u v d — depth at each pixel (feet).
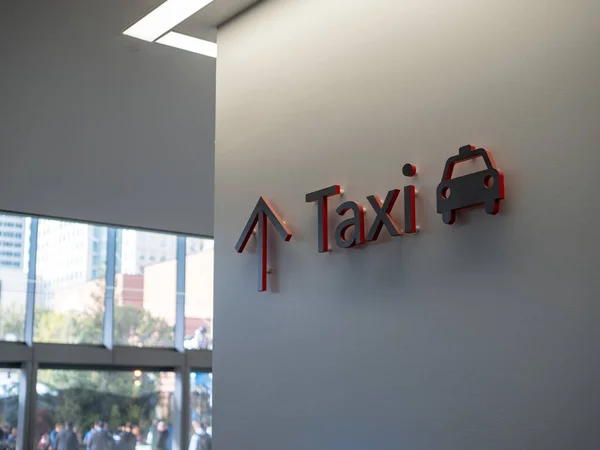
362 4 12.11
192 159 25.82
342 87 12.25
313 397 11.93
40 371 33.65
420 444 10.11
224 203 14.52
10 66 18.70
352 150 11.89
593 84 8.68
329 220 12.10
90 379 35.14
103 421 35.12
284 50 13.64
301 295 12.48
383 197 11.21
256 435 12.89
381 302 11.02
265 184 13.60
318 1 13.04
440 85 10.57
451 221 9.98
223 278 14.23
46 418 33.45
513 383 9.09
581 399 8.37
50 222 34.78
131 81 19.81
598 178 8.50
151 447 36.35
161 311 37.73
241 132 14.40
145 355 36.52
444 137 10.40
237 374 13.53
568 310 8.62
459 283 9.91
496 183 9.44
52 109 21.38
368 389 11.01
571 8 9.03
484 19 10.07
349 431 11.21
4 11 15.80
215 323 14.21
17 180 26.32
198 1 14.34
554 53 9.14
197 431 37.81
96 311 35.70
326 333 11.89
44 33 16.90
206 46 16.38
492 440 9.23
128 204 29.50
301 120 13.01
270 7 14.12
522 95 9.45
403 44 11.25
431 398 10.06
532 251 9.07
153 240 37.91
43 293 34.19
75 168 25.70
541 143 9.14
